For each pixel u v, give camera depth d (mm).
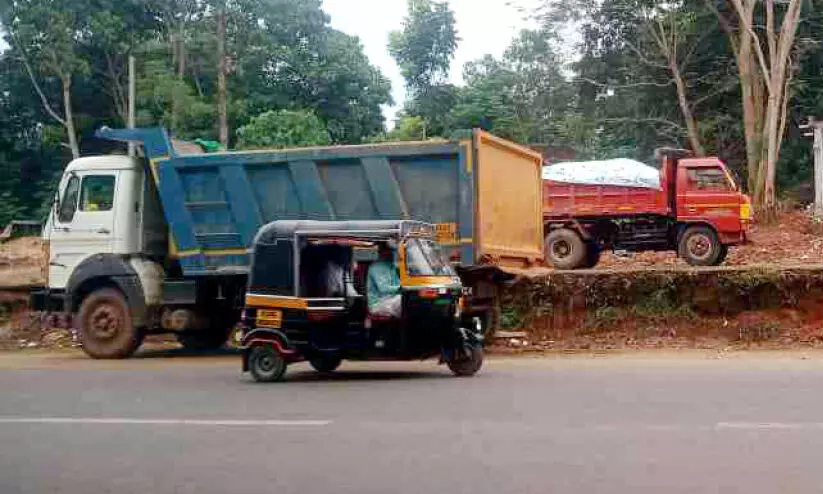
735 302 16062
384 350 11656
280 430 8320
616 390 10117
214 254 15359
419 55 44156
